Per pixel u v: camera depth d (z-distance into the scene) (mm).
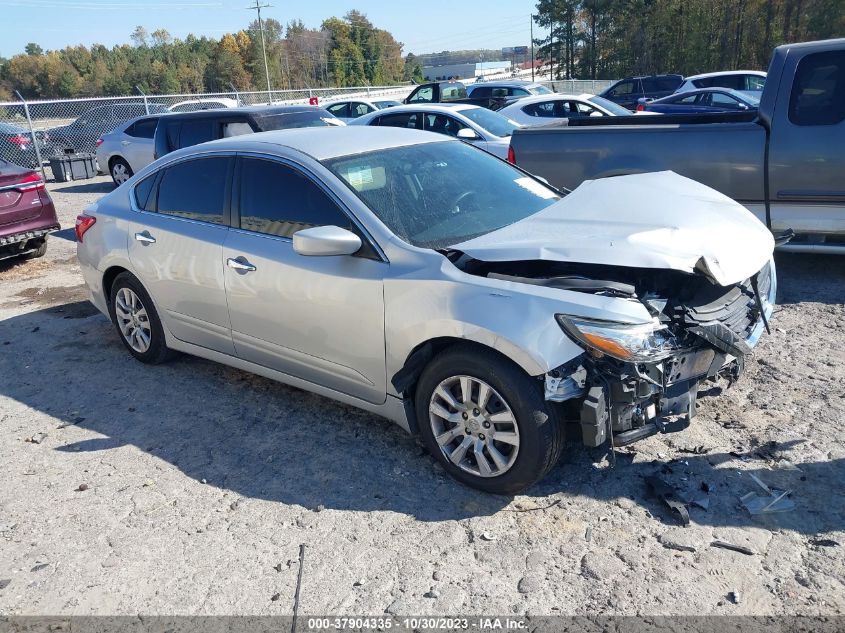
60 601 2848
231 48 123312
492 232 3674
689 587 2715
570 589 2748
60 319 6492
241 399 4594
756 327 3828
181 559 3062
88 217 5301
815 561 2801
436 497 3396
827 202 5836
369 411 3863
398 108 11641
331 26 138250
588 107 13617
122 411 4520
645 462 3547
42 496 3602
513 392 3104
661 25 63875
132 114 20109
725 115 6973
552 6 78875
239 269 4137
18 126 18531
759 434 3748
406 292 3412
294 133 4512
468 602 2717
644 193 4004
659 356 3062
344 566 2959
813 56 5738
